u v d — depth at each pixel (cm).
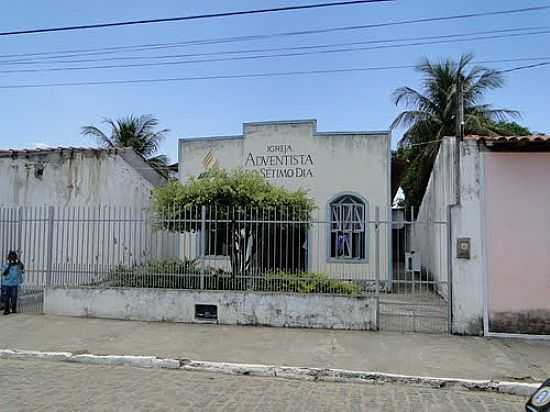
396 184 2158
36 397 572
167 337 876
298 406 561
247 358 745
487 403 589
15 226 1176
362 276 1544
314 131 1625
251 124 1669
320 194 1608
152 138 3425
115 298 1034
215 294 994
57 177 1484
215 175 1141
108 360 746
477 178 916
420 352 787
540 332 877
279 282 1010
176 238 1352
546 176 894
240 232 1070
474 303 905
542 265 886
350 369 693
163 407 543
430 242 1694
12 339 857
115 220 1085
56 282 1085
